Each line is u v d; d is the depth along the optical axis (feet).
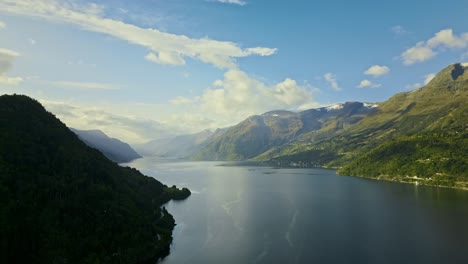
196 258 531.09
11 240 421.59
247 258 528.22
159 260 524.52
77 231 490.90
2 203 456.04
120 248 506.89
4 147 556.92
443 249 549.95
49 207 499.51
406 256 523.29
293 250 557.33
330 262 506.89
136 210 649.20
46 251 439.22
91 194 584.40
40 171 563.48
